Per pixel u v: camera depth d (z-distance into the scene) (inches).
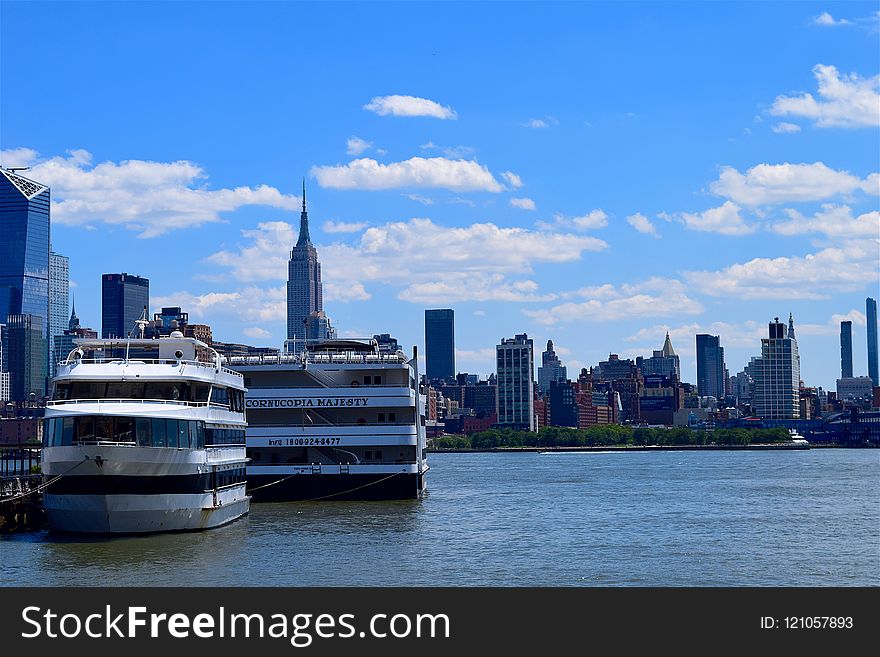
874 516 4576.8
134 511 3203.7
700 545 3540.8
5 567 2844.5
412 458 4707.2
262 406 4677.7
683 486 7017.7
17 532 3496.6
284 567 2938.0
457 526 4003.4
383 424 4653.1
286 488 4648.1
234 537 3472.0
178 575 2780.5
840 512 4803.2
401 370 4746.6
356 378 4761.3
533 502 5413.4
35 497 3649.1
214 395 3553.2
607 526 4124.0
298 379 4756.4
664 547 3489.2
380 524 3949.3
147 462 3157.0
